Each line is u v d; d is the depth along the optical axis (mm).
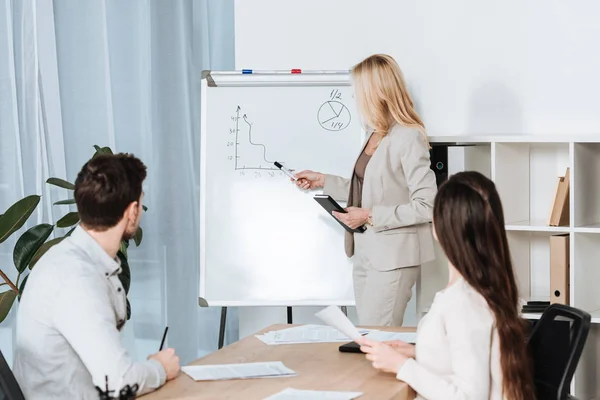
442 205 1933
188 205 4551
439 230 1944
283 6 4082
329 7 4016
